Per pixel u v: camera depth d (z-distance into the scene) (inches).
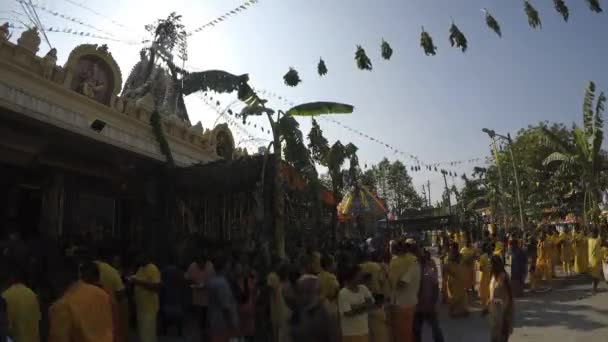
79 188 539.5
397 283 284.7
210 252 361.7
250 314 297.7
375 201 904.9
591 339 321.7
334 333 157.6
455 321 422.3
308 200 480.4
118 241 506.3
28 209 513.7
